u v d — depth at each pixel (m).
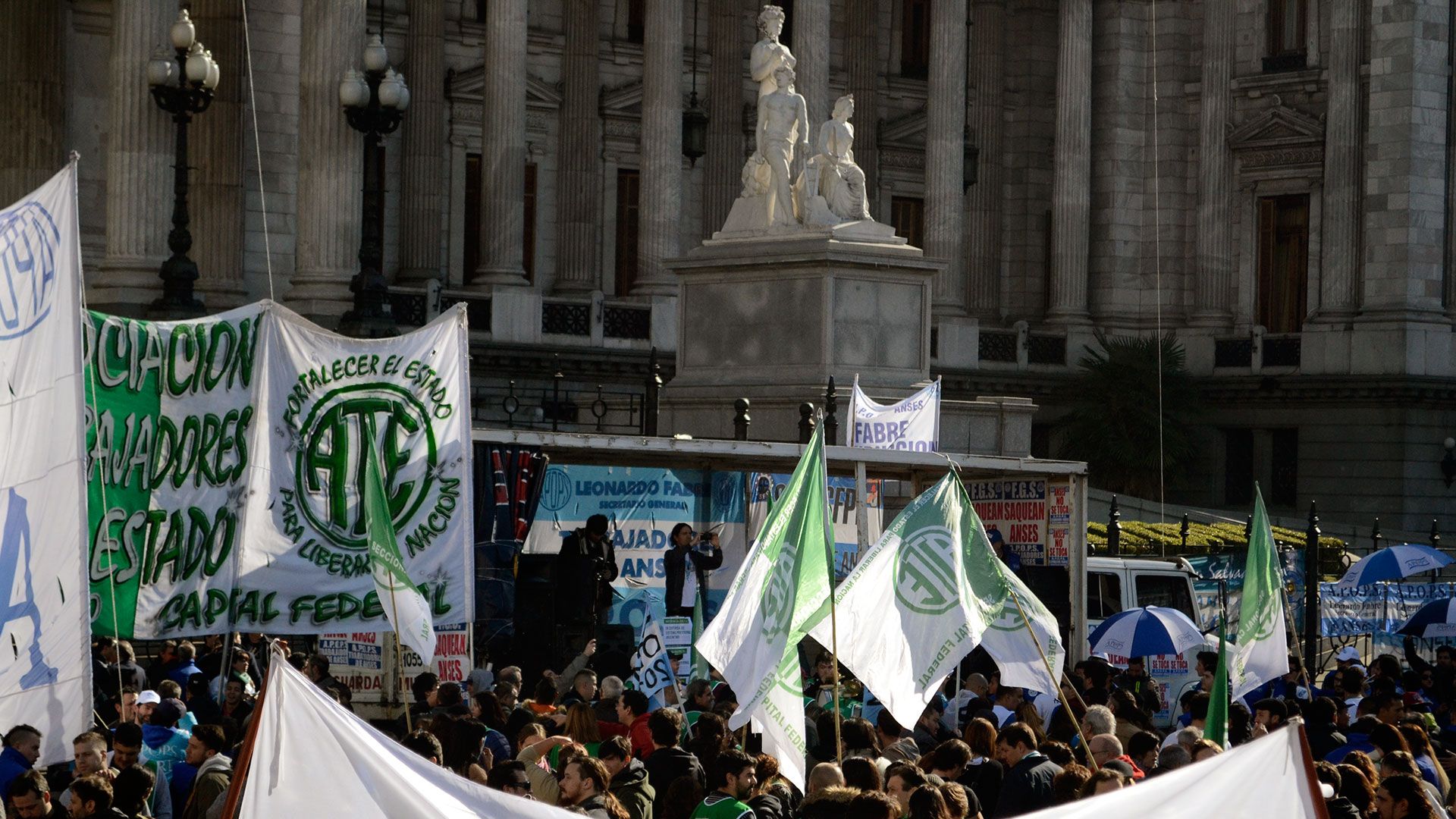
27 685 24.81
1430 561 62.22
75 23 93.12
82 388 25.17
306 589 33.59
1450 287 118.94
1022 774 29.28
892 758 32.56
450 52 112.81
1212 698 32.94
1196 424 123.88
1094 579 55.84
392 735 38.44
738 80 119.81
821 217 58.53
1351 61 119.25
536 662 44.31
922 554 32.50
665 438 44.72
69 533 24.98
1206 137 126.38
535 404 103.12
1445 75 118.75
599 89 117.06
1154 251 129.00
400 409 34.75
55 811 27.31
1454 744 42.75
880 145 127.81
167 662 44.72
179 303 69.56
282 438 33.66
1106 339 125.88
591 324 106.00
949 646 32.28
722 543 47.81
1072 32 124.38
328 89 91.75
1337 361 118.50
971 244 128.88
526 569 44.59
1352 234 118.94
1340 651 69.06
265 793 18.67
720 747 31.53
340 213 91.88
